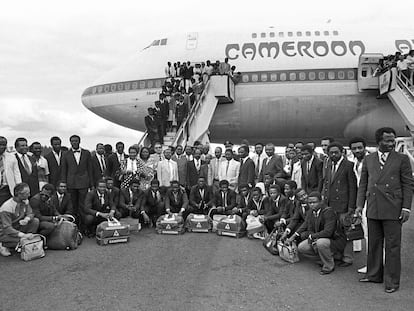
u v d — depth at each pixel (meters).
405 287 5.00
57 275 5.45
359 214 5.48
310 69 17.75
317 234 5.74
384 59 17.06
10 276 5.42
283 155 10.88
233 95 17.73
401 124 17.80
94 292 4.79
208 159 10.19
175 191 8.84
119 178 9.02
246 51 18.38
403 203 4.87
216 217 8.48
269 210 7.85
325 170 6.64
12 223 6.59
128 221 8.27
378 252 5.15
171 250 6.82
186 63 17.98
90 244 7.31
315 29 18.81
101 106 20.02
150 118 14.80
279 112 18.11
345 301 4.51
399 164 4.94
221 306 4.35
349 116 18.09
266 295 4.71
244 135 19.55
